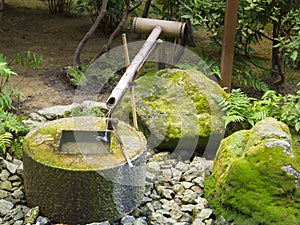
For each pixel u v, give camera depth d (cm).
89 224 245
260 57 510
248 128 348
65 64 494
